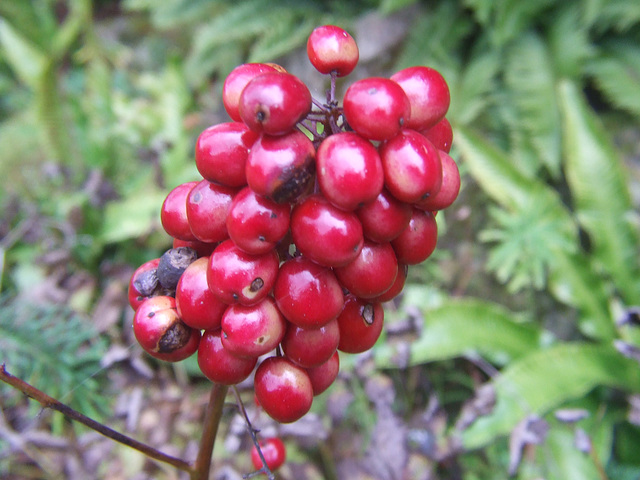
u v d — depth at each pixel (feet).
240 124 0.27
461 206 0.88
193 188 0.28
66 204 0.84
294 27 1.06
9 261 0.85
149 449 0.36
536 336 0.76
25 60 1.06
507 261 0.76
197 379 0.74
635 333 0.78
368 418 0.67
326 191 0.25
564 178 0.93
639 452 0.73
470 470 0.67
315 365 0.30
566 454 0.68
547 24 0.99
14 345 0.64
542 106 0.91
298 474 0.63
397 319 0.74
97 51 1.22
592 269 0.79
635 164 0.92
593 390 0.76
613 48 0.96
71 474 0.64
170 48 1.27
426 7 1.03
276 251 0.29
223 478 0.60
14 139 1.05
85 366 0.65
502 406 0.67
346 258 0.26
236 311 0.28
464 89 0.95
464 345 0.72
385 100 0.24
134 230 0.84
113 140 1.00
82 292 0.82
